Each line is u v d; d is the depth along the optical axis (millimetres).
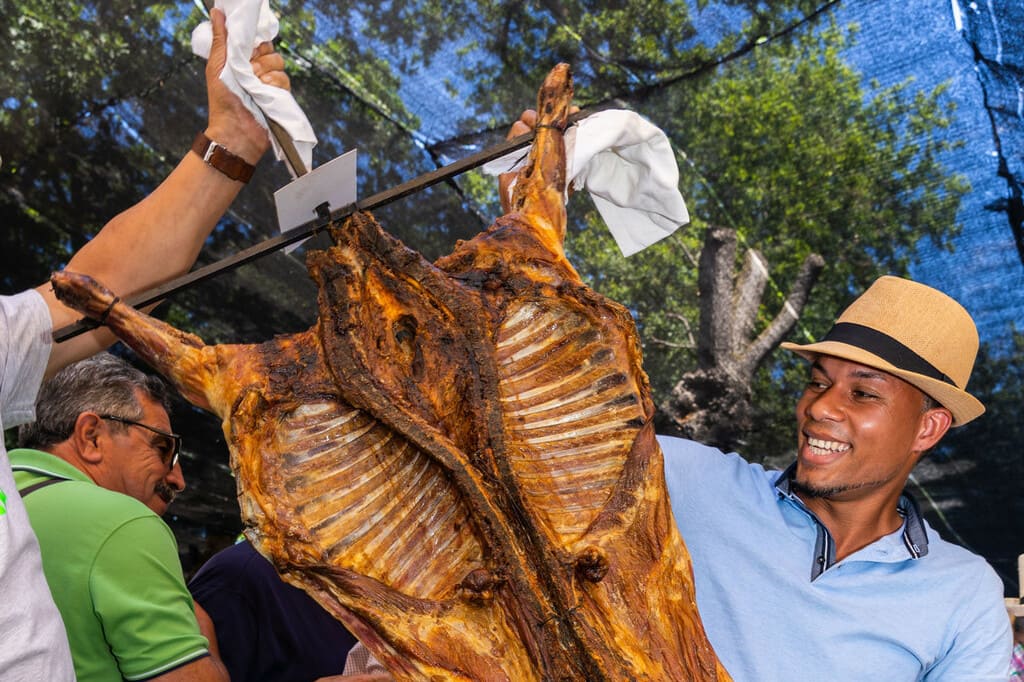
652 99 5918
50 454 2709
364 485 1966
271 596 3072
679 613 2002
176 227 2082
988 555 6309
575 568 1943
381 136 5609
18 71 5129
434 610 1908
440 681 1830
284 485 1926
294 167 2098
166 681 2367
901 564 2637
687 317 6617
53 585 2387
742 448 6789
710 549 2682
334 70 5371
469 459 1999
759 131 6008
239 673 3033
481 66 5488
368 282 2021
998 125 5688
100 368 2900
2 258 5570
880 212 6164
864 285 6438
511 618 1936
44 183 5402
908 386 2615
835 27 5590
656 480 2080
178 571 2521
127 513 2484
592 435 2098
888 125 5887
